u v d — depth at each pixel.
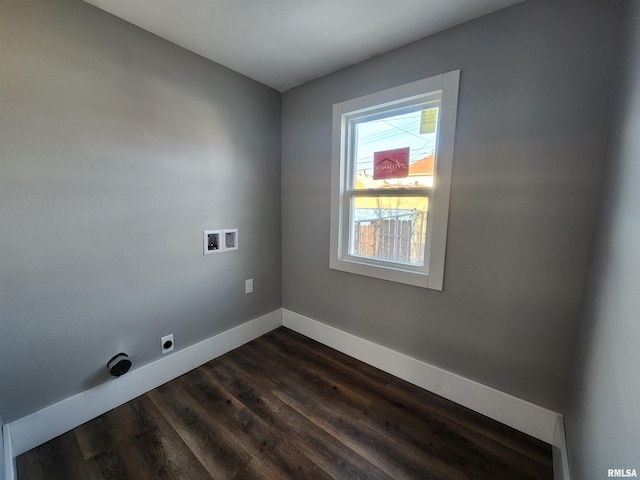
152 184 1.67
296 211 2.43
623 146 0.91
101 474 1.21
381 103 1.81
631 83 0.89
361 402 1.67
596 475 0.78
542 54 1.28
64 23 1.30
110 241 1.53
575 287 1.28
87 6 1.36
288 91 2.35
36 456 1.29
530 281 1.39
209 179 1.96
